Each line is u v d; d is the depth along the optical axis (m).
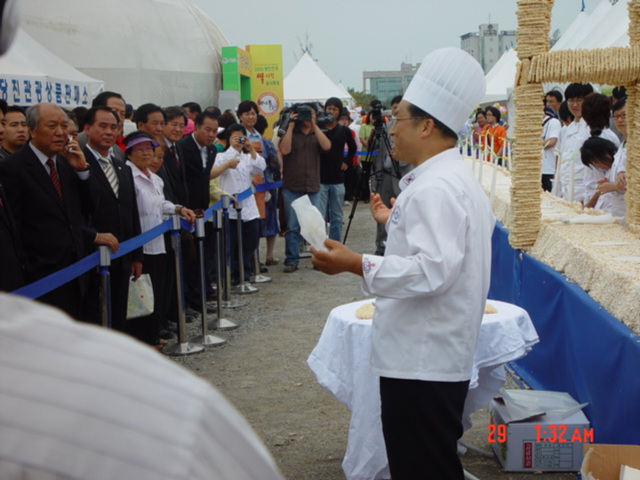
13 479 0.57
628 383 3.22
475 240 2.38
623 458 2.99
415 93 2.48
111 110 5.15
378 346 2.47
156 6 22.11
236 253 8.60
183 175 6.77
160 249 5.84
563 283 4.34
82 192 4.62
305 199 2.45
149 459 0.59
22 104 8.27
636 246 4.32
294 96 25.39
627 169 5.11
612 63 4.82
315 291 8.27
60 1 20.36
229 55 19.33
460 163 2.48
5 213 3.96
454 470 2.44
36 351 0.62
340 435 4.28
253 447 0.69
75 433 0.59
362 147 15.05
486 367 3.62
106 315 4.55
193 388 0.65
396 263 2.30
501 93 20.78
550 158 10.38
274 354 5.91
